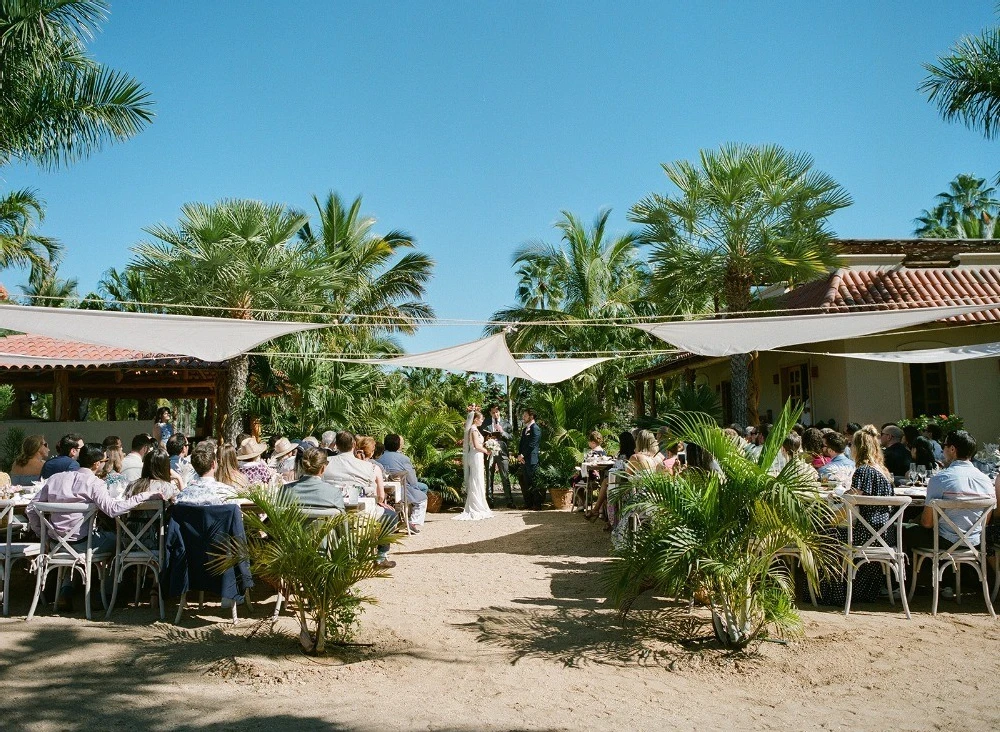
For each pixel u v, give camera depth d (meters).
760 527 4.71
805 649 5.02
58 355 14.30
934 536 6.00
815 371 14.52
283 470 10.21
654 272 13.73
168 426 12.49
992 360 13.12
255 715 3.91
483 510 12.48
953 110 12.12
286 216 15.78
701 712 4.00
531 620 5.79
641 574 5.04
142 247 13.65
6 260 14.16
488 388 28.67
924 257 14.51
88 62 12.03
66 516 5.82
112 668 4.62
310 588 4.84
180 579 5.59
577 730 3.76
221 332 7.77
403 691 4.30
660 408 21.33
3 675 4.47
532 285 35.16
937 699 4.16
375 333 23.45
